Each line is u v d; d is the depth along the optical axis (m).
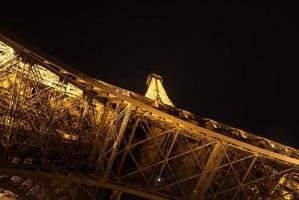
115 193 36.47
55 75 29.94
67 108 29.91
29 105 27.59
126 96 29.55
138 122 33.59
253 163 35.84
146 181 32.66
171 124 32.84
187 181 37.00
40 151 28.67
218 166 34.38
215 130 34.50
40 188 30.30
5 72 26.86
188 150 35.12
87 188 32.91
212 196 35.38
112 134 30.66
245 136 35.94
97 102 31.52
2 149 26.27
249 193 39.53
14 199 33.06
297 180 41.38
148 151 36.44
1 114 26.52
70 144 30.33
